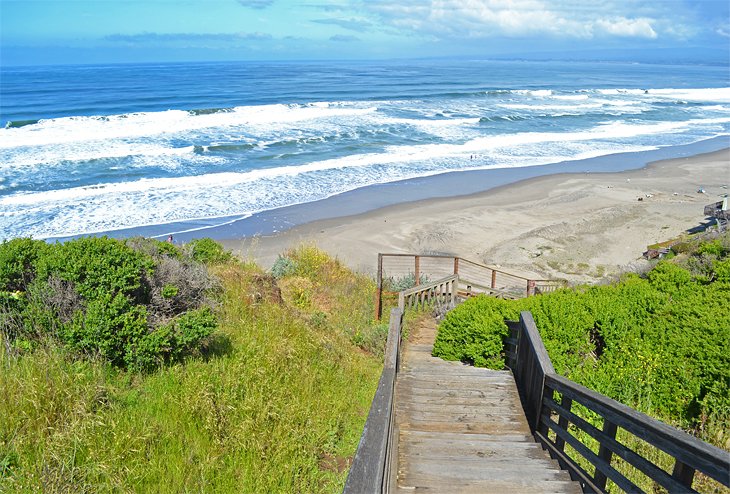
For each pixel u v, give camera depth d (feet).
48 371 16.51
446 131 153.69
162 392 18.25
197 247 38.81
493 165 117.19
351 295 45.06
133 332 19.01
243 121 161.48
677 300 28.40
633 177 108.99
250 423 17.75
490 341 27.35
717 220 73.36
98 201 85.10
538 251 71.82
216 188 94.68
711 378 20.76
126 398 17.43
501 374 25.25
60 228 72.69
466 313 29.12
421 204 90.33
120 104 203.62
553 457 17.22
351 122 163.02
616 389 22.08
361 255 69.62
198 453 16.01
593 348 24.90
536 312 25.52
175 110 177.27
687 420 20.35
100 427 15.35
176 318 21.89
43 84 314.14
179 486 14.49
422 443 18.20
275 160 115.65
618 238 75.97
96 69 586.45
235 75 432.25
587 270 66.44
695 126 174.70
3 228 71.41
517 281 62.80
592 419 20.66
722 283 30.12
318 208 86.99
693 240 58.39
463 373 25.46
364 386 26.50
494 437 19.02
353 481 9.68
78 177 97.81
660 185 102.83
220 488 15.16
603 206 90.33
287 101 218.59
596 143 143.33
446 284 44.83
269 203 88.28
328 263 50.83
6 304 19.31
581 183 103.96
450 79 392.06
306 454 18.25
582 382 22.58
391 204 90.02
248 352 23.15
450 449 17.74
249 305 29.66
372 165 113.91
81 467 13.79
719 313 24.98
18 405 14.97
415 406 21.81
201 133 141.69
